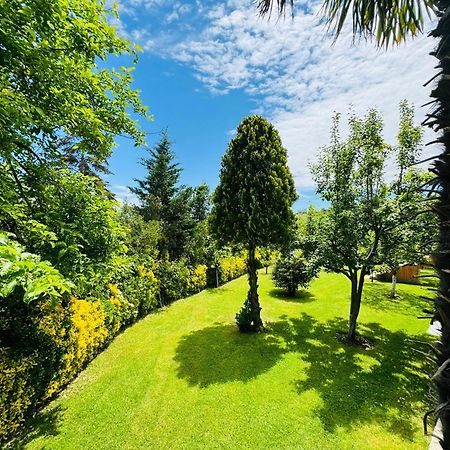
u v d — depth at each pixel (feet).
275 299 38.99
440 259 3.37
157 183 58.85
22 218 12.09
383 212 20.44
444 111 3.39
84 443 12.69
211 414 14.69
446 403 2.98
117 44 12.68
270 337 25.23
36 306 16.34
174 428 13.65
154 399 16.01
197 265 46.91
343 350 22.66
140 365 20.17
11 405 12.43
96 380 18.15
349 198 22.45
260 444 12.61
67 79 11.28
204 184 67.21
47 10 9.56
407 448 12.46
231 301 38.65
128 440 12.87
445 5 3.59
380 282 48.75
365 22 5.72
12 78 10.82
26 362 13.30
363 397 16.28
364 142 22.45
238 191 25.44
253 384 17.56
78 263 11.93
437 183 3.52
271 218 24.57
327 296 40.29
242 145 25.72
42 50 9.98
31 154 13.50
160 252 51.31
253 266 26.96
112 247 15.19
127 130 16.24
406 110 20.45
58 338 16.08
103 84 14.60
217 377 18.43
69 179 14.12
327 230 22.67
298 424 13.94
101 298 15.72
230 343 23.98
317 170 24.23
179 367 19.83
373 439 12.97
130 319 29.50
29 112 9.77
